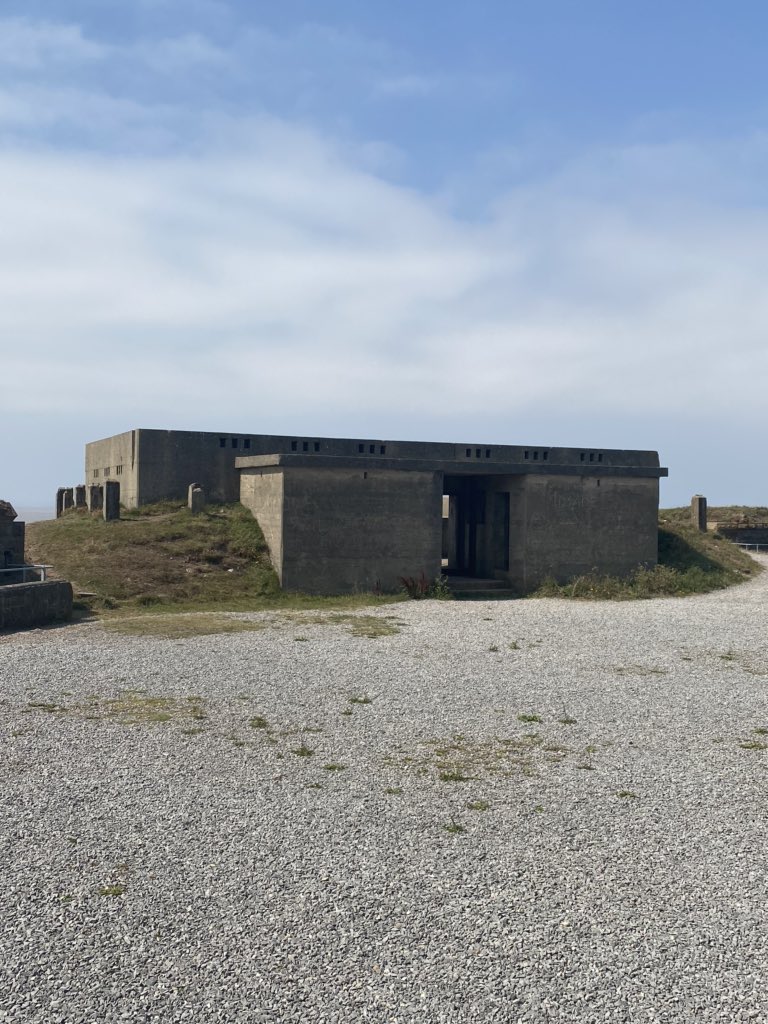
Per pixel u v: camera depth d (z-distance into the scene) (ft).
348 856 26.66
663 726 41.06
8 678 46.80
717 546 114.21
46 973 20.43
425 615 73.10
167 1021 18.90
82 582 76.28
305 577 82.17
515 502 91.76
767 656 57.52
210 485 100.83
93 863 25.88
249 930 22.36
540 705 44.27
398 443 94.94
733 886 25.21
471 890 24.64
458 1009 19.45
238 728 39.32
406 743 37.81
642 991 20.13
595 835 28.55
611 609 78.74
